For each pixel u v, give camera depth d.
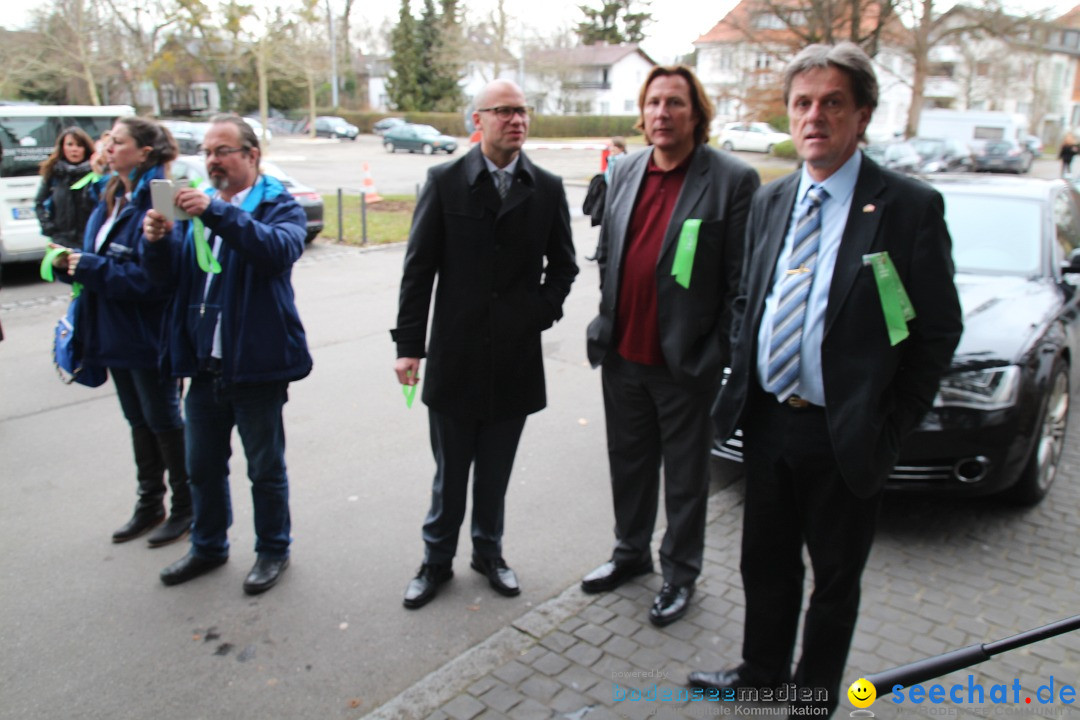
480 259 3.07
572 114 53.97
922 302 2.18
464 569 3.57
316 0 32.16
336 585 3.42
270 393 3.25
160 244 3.21
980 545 3.76
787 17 19.42
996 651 1.76
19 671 2.84
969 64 40.09
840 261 2.23
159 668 2.87
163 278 3.27
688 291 2.96
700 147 3.02
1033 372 3.81
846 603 2.43
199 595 3.33
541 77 52.47
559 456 4.83
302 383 6.09
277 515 3.41
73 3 31.72
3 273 10.00
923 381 2.26
